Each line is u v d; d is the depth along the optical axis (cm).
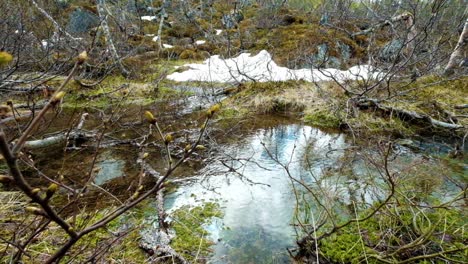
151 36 1617
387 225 303
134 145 541
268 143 574
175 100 861
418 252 273
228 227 327
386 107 657
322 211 350
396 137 585
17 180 69
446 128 593
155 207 356
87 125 642
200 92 927
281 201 379
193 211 354
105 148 523
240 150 541
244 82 929
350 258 276
